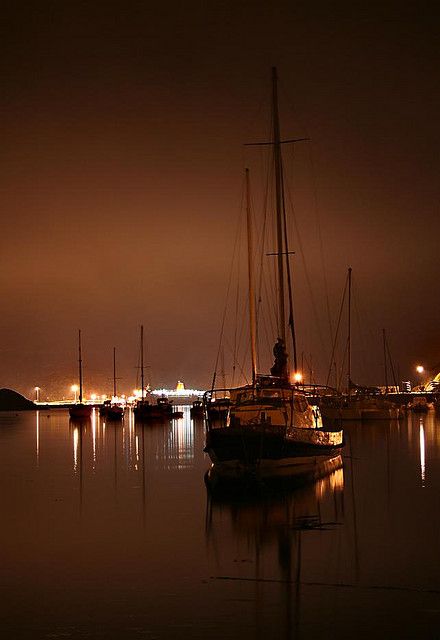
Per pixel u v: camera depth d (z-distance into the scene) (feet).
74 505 92.73
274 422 113.09
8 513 87.51
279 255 142.92
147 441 208.74
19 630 47.88
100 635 46.80
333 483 106.93
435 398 505.66
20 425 346.33
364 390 385.29
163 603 52.49
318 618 48.96
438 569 59.72
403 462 135.64
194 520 81.15
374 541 69.36
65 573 60.64
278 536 72.23
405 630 46.75
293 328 140.26
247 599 52.90
